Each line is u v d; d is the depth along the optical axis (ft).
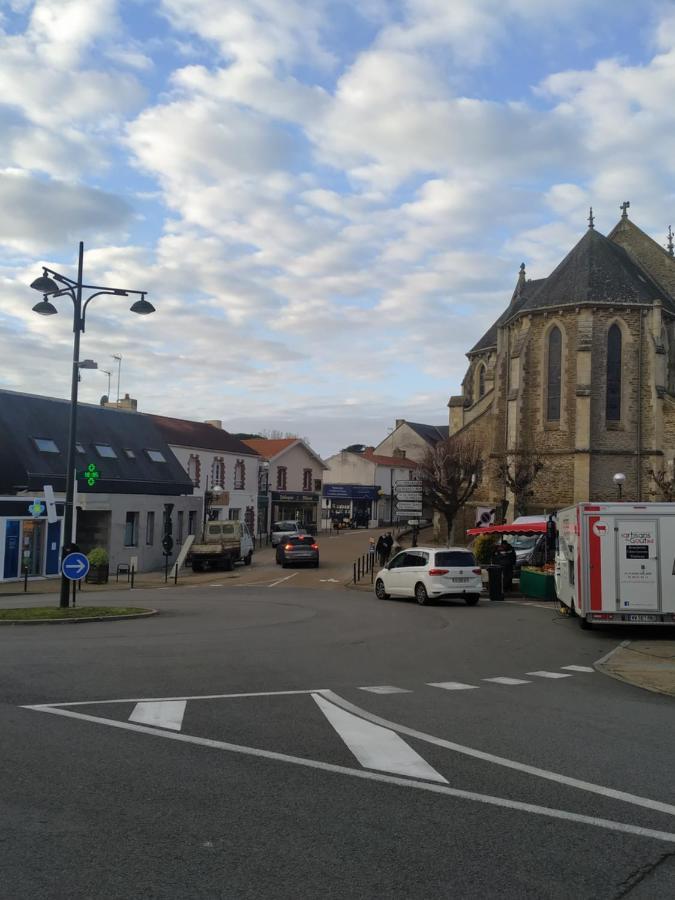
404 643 48.85
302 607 72.74
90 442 120.16
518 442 139.33
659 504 55.21
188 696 30.09
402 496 103.24
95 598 80.84
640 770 21.07
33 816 16.65
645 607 54.80
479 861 14.70
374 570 121.08
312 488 233.14
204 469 175.32
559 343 138.21
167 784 18.99
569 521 62.39
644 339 134.00
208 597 84.17
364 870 14.20
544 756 22.33
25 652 40.68
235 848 15.10
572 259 141.18
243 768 20.47
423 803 17.93
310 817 16.87
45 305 62.49
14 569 101.04
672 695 33.71
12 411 111.45
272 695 30.71
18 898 12.91
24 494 104.32
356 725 25.70
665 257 153.99
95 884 13.47
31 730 24.12
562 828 16.52
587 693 33.47
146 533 124.98
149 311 63.41
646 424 133.18
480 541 101.65
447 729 25.50
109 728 24.58
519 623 63.16
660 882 13.96
